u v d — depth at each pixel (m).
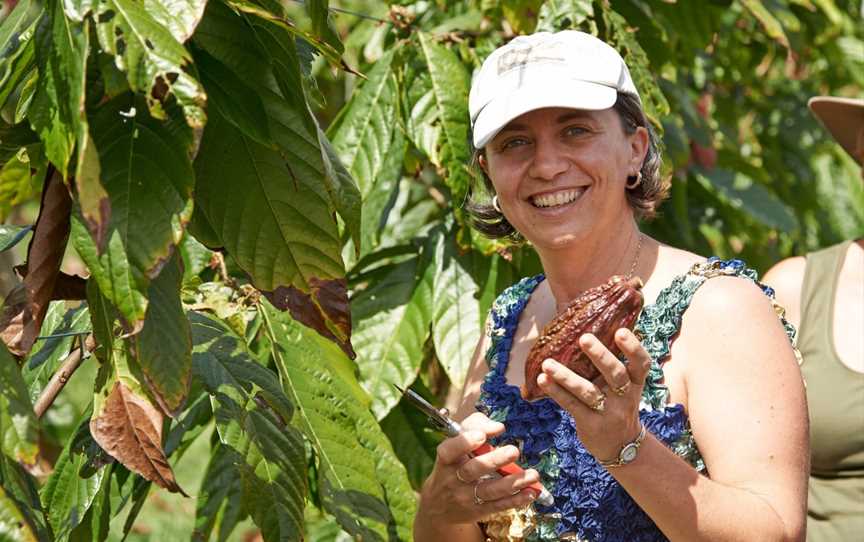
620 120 1.75
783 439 1.57
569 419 1.71
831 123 2.81
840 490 2.24
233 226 1.61
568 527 1.70
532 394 1.56
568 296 1.82
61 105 1.33
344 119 2.60
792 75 4.64
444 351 2.61
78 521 1.86
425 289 2.68
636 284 1.50
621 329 1.44
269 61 1.54
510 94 1.70
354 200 1.64
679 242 3.20
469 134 2.55
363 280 2.76
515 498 1.64
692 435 1.63
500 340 1.94
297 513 1.68
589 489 1.68
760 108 4.38
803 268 2.43
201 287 1.93
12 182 1.74
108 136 1.40
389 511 1.92
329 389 1.87
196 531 2.45
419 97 2.57
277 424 1.72
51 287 1.55
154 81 1.29
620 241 1.78
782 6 3.49
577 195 1.73
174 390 1.44
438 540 1.75
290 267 1.63
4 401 1.34
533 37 1.75
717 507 1.51
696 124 3.27
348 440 1.83
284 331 1.90
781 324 1.67
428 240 2.76
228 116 1.52
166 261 1.37
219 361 1.75
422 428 2.73
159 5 1.36
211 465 2.52
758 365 1.60
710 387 1.61
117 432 1.45
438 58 2.59
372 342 2.64
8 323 1.52
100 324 1.49
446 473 1.67
